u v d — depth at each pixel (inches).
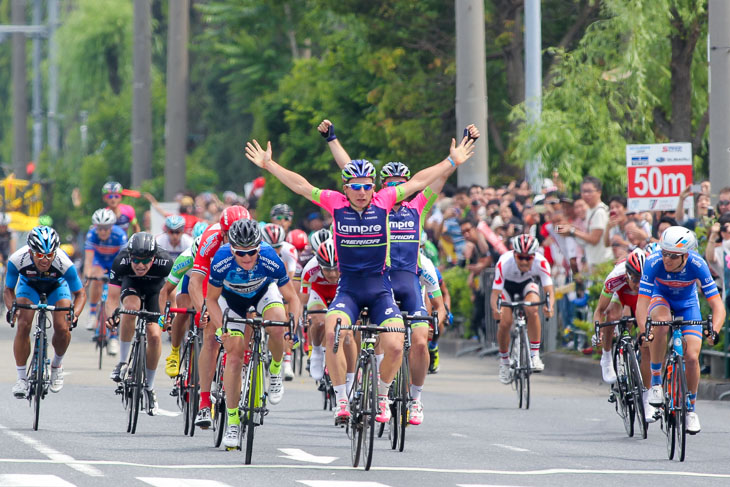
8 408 1243.2
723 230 1449.3
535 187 2122.3
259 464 923.4
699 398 1451.8
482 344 2004.2
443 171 1005.8
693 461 989.2
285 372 1563.7
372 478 864.9
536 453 1019.3
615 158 2107.5
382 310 952.9
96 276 1717.5
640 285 1083.3
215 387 1030.4
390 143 2901.1
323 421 1216.8
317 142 3282.5
